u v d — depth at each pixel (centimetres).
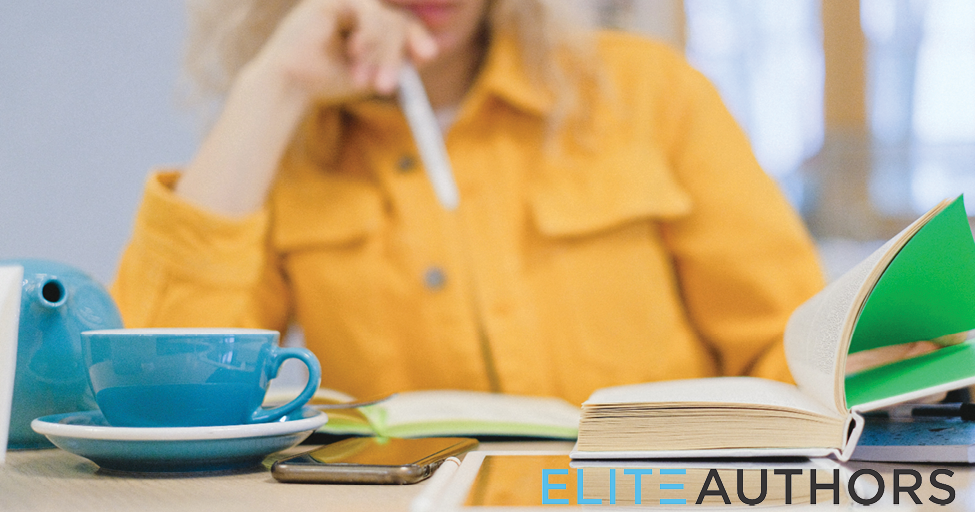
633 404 41
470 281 101
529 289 101
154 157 154
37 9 148
